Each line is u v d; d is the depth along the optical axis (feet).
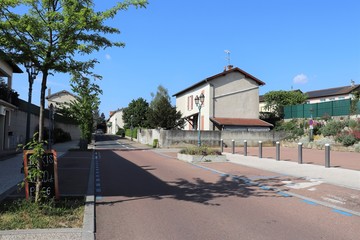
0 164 52.95
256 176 44.91
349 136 96.58
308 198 30.04
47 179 23.93
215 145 121.90
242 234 19.51
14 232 18.20
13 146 85.71
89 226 19.77
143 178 42.52
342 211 25.32
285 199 29.71
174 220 22.43
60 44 23.45
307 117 133.49
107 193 32.01
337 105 121.49
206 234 19.47
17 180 37.35
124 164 60.64
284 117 143.84
